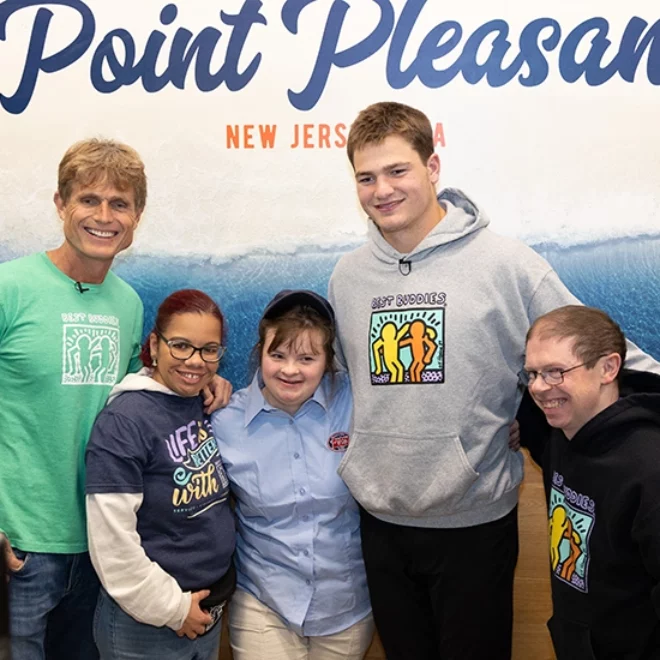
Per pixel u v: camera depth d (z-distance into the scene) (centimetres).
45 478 149
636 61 194
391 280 151
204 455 152
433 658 161
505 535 154
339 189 201
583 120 196
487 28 195
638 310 199
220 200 204
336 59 198
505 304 144
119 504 138
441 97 198
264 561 158
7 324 145
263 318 155
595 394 121
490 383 144
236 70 201
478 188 200
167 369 147
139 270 207
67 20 203
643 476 113
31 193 208
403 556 154
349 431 159
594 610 123
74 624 166
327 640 159
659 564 108
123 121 204
